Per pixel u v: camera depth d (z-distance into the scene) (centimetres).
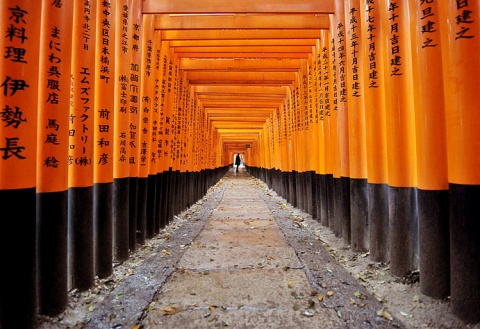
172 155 622
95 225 303
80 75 268
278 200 933
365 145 376
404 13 290
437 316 219
